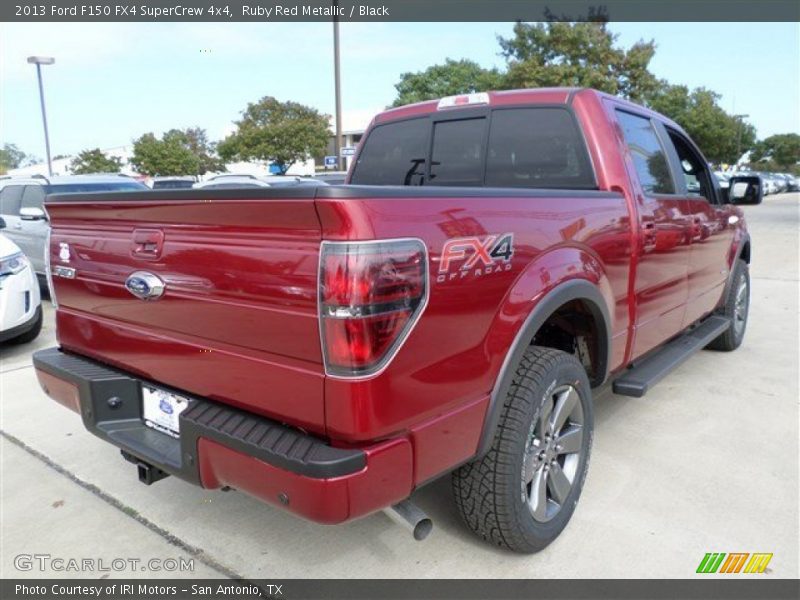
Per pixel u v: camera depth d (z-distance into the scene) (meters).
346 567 2.63
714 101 47.00
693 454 3.58
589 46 23.28
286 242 1.86
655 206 3.41
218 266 2.05
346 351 1.78
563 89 3.40
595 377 3.07
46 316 7.94
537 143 3.43
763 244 14.62
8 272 5.74
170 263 2.21
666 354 3.92
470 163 3.73
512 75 24.16
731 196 4.91
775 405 4.32
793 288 8.91
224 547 2.80
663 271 3.58
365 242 1.75
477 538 2.79
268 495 1.95
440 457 2.10
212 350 2.15
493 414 2.29
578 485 2.85
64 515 3.08
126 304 2.46
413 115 3.98
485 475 2.40
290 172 41.62
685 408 4.27
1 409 4.48
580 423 2.82
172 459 2.30
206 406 2.22
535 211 2.43
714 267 4.60
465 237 2.07
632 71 23.77
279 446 1.91
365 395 1.80
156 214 2.21
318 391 1.86
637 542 2.75
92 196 2.46
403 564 2.64
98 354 2.70
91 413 2.57
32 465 3.60
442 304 1.99
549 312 2.45
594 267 2.78
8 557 2.75
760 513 2.96
